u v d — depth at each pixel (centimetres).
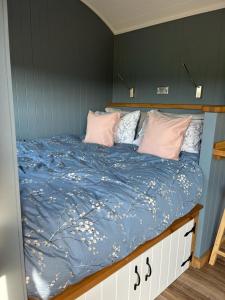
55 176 132
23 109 243
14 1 220
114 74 318
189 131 190
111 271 105
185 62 243
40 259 75
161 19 255
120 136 242
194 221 166
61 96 271
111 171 145
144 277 132
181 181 143
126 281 119
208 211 174
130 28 287
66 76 272
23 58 235
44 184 118
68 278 81
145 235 114
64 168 149
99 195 108
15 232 68
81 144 226
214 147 159
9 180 65
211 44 223
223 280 164
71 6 262
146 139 194
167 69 260
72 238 84
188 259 172
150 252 131
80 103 291
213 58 223
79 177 131
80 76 285
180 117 190
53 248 78
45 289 75
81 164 160
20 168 144
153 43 268
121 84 311
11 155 64
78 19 270
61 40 260
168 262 150
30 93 246
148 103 281
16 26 224
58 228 84
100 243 90
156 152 182
